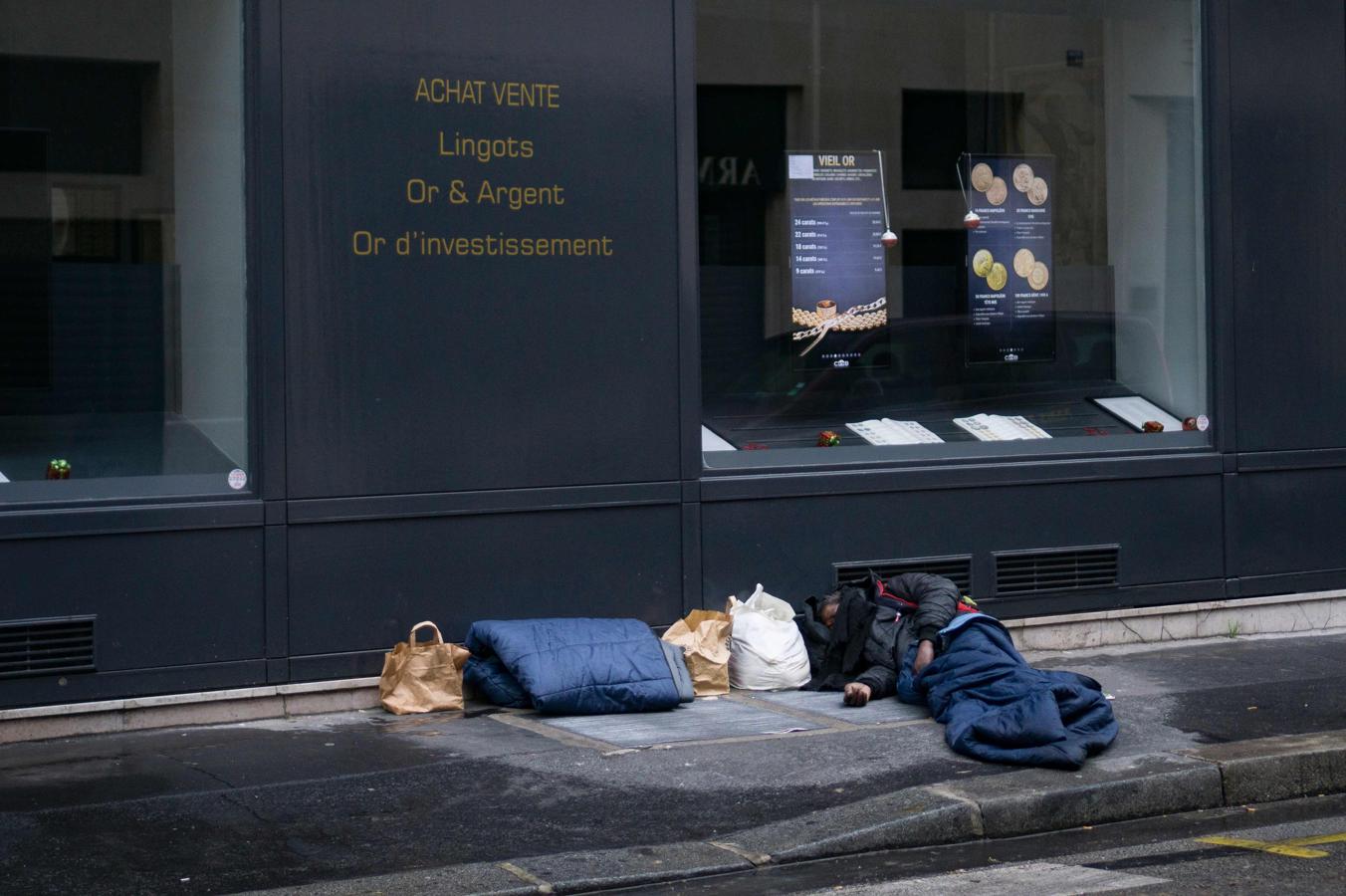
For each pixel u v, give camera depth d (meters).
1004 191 9.87
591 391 8.42
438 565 8.10
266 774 6.66
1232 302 10.12
